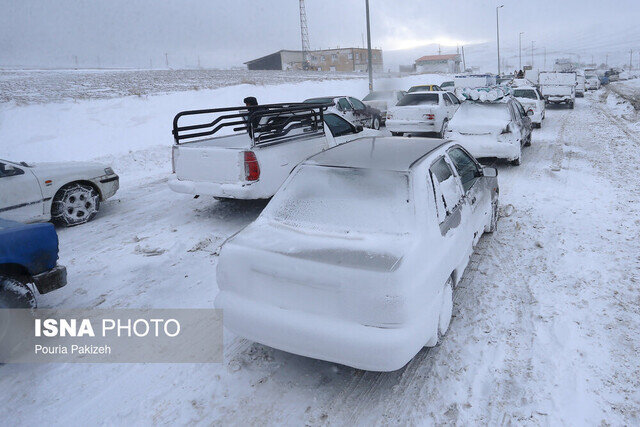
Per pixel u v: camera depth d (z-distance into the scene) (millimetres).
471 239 4738
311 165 4172
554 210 7328
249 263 3414
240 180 6711
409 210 3568
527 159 11586
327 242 3395
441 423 3123
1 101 21391
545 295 4684
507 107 10570
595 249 5723
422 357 3812
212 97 24828
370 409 3283
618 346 3811
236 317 3463
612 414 3104
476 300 4656
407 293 3041
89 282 5375
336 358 3154
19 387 3611
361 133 9570
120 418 3262
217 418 3238
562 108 26156
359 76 54250
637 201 7562
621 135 14594
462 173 5004
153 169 12641
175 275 5527
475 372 3602
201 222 7535
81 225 7562
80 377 3721
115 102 21812
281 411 3291
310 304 3217
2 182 6496
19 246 4039
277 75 51562
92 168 7766
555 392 3332
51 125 17172
